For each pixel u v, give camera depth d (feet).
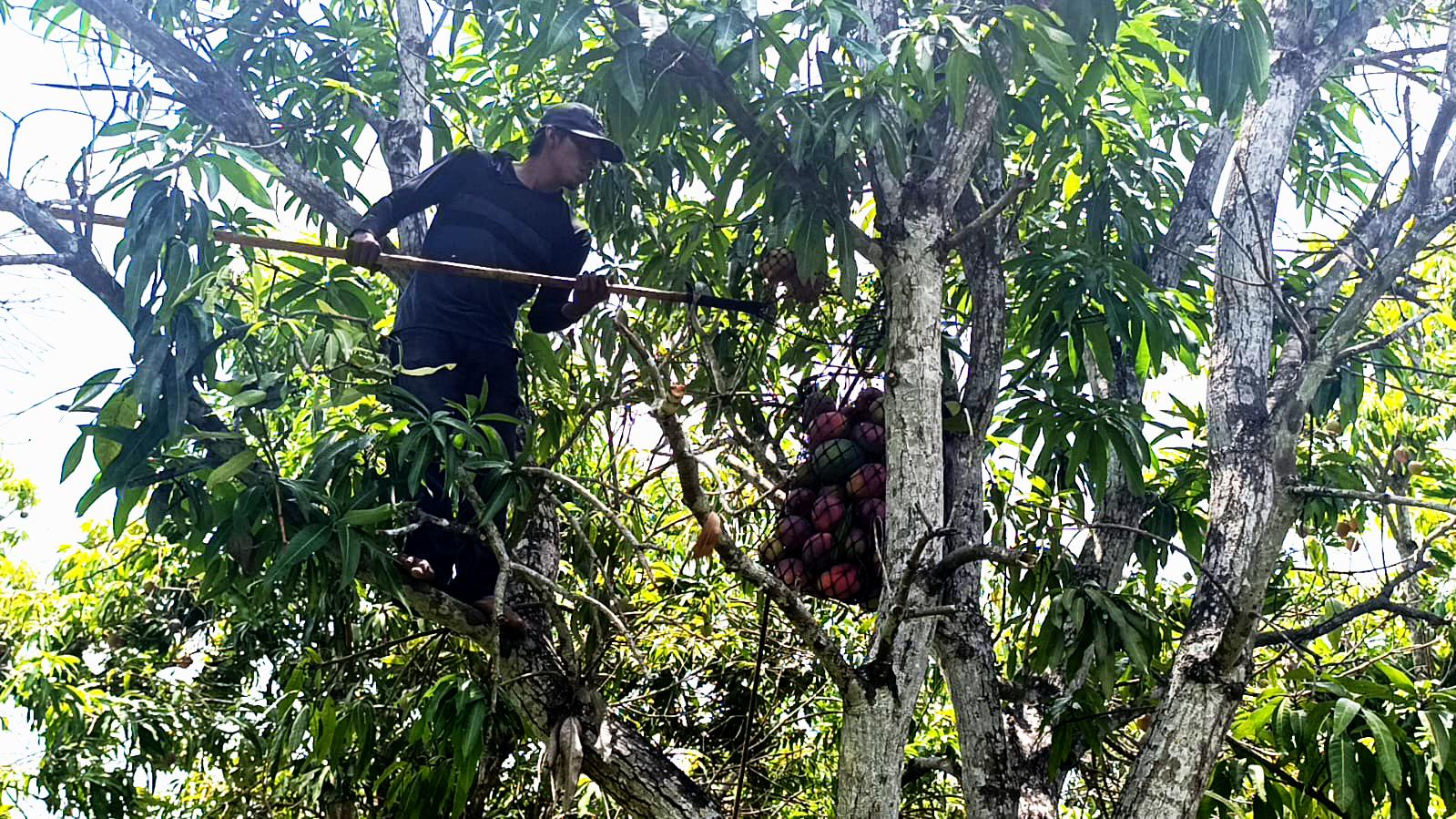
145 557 24.44
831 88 12.17
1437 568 15.89
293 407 12.94
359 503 10.62
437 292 12.00
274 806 22.09
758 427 15.06
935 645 13.19
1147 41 13.24
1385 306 19.26
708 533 10.30
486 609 11.96
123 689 25.17
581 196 15.42
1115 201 15.16
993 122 12.76
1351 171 17.69
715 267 14.79
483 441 10.77
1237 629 11.18
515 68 15.64
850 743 10.94
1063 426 13.71
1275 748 13.52
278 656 23.66
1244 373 13.23
